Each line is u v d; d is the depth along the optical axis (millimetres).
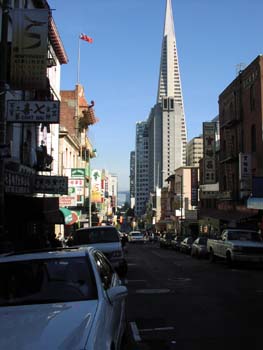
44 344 3855
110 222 94000
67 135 41844
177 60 147875
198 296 13820
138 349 7785
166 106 143250
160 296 13961
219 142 51875
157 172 142375
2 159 12633
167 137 139750
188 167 87688
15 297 5199
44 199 20250
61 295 5199
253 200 33875
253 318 10336
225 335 8773
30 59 15336
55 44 33594
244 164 38500
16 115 16641
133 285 16797
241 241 24891
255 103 38906
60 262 5785
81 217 47438
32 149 25094
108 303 5176
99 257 6707
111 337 4707
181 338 8594
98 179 63625
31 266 5719
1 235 12586
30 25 15430
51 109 16719
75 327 4211
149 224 140375
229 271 22438
